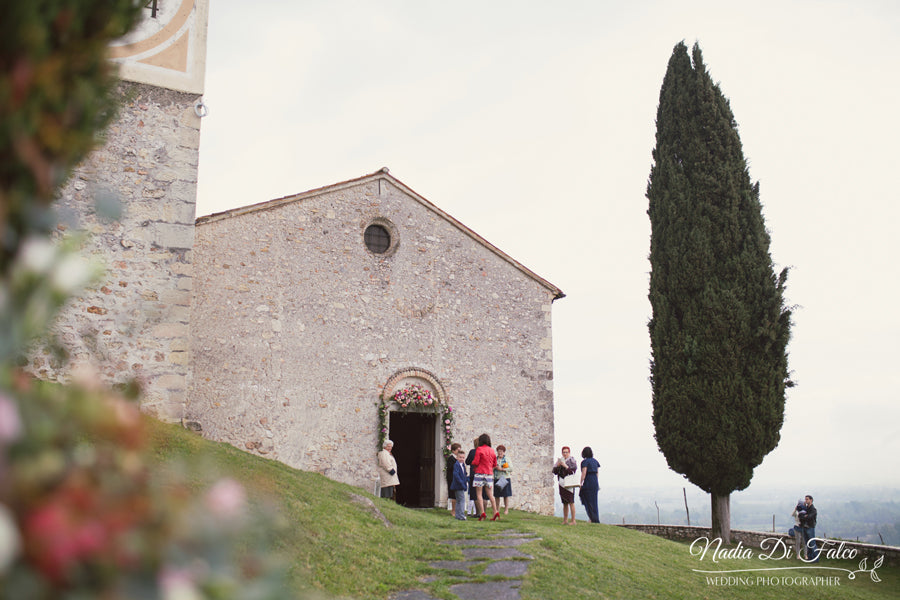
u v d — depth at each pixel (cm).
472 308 1900
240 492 187
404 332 1794
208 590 159
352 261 1762
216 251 1605
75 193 1150
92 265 188
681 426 1838
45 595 137
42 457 150
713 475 1805
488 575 920
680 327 1905
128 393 195
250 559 186
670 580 1098
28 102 188
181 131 1270
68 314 1111
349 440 1664
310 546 860
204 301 1566
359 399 1698
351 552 900
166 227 1220
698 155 1955
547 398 1947
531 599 838
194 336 1541
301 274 1691
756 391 1816
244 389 1572
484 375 1877
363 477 1659
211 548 167
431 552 1020
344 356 1703
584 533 1388
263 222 1670
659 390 1909
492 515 1634
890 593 1393
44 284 171
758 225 1909
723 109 1994
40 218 181
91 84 231
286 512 934
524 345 1950
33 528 136
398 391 1750
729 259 1877
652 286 1991
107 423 170
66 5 204
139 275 1181
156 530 158
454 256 1909
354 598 750
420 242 1869
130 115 1234
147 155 1232
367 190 1822
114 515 151
